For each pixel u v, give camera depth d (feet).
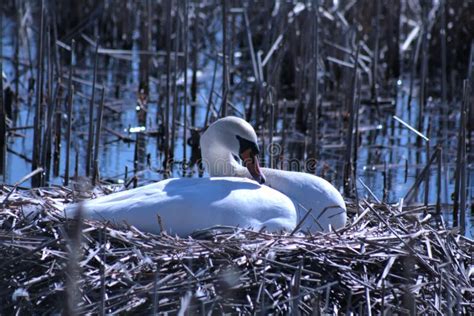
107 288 28.27
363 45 67.72
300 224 31.76
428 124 59.36
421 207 36.42
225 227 30.86
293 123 58.08
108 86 67.26
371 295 29.37
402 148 54.75
